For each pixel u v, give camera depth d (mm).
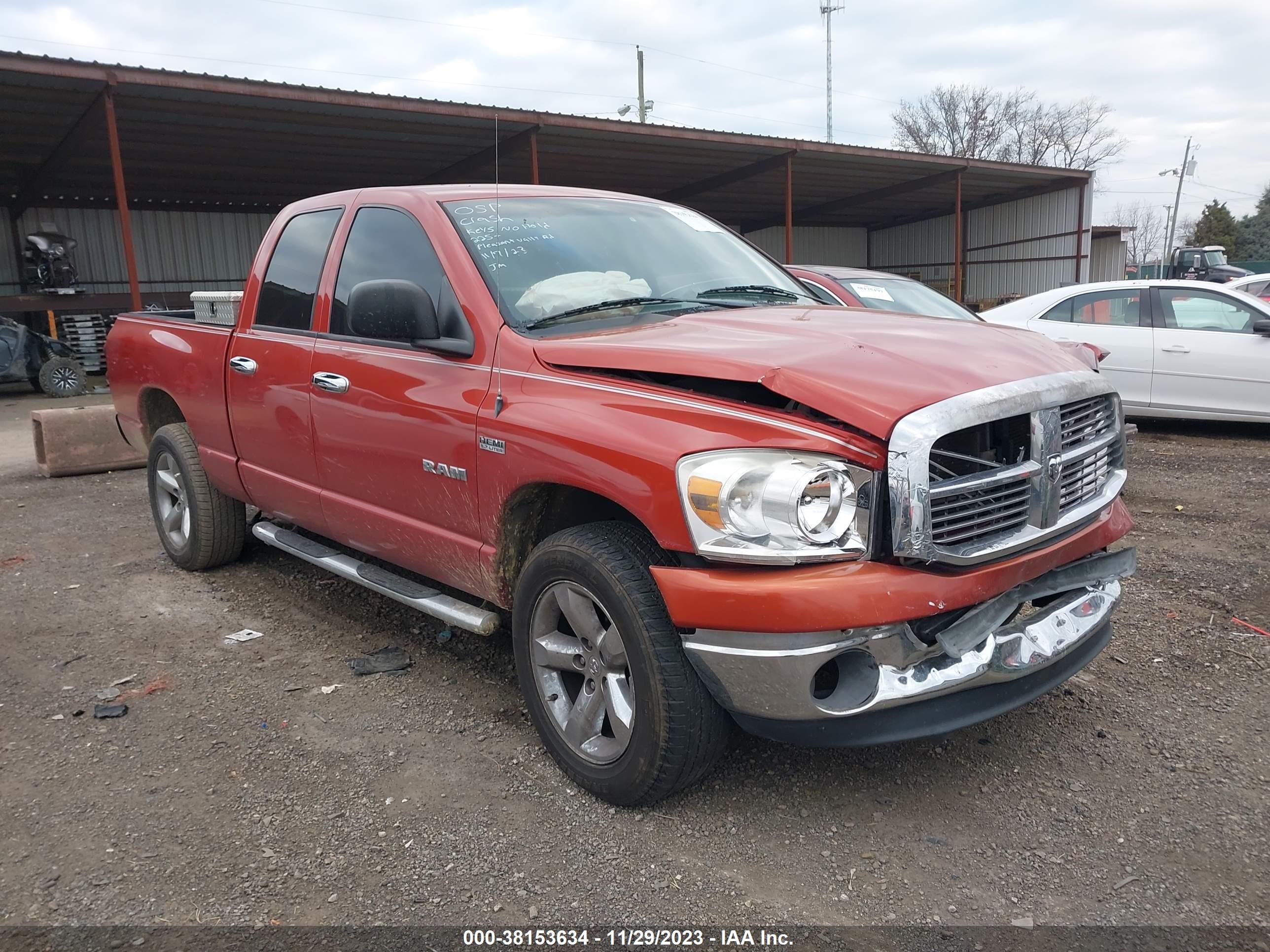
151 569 5457
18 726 3506
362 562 4129
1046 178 28469
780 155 22172
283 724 3498
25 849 2723
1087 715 3494
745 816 2857
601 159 21578
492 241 3465
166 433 5246
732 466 2455
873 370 2592
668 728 2662
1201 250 29750
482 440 3100
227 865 2641
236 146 18688
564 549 2875
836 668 2637
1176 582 4918
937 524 2479
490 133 18219
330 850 2707
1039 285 31078
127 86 13891
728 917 2410
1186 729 3375
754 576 2455
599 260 3615
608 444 2689
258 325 4434
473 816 2871
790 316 3295
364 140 18734
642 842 2736
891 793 2984
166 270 24812
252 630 4457
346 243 3965
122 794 3016
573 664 2994
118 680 3902
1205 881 2527
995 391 2586
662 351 2748
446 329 3361
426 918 2412
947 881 2549
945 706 2609
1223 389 8914
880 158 23609
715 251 4082
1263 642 4129
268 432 4301
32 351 16297
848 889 2520
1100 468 3107
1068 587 2910
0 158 18547
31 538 6207
